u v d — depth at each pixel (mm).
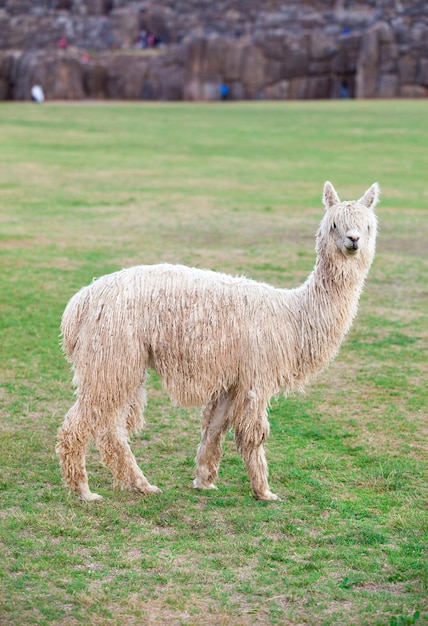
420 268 17672
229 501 7535
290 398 10492
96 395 7352
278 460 8547
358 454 8734
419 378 11227
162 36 99812
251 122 53062
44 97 77625
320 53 75125
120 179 30562
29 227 21391
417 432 9352
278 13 93312
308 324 7637
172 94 77812
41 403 10148
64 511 7238
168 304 7398
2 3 113812
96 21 101188
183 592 6012
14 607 5793
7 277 16062
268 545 6723
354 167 34375
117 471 7586
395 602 5918
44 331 12961
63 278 16062
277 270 16969
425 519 7207
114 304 7359
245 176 31797
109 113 59969
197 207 24906
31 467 8242
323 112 59188
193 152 39094
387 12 83812
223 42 75625
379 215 24062
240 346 7414
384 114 56812
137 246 19078
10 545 6652
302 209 24859
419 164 35250
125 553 6578
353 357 12148
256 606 5867
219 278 7633
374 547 6719
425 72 72625
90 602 5832
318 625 5664
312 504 7562
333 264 7574
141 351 7379
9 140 42875
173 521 7152
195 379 7426
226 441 9156
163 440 9133
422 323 13852
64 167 33531
